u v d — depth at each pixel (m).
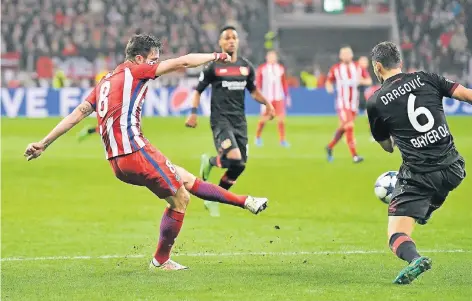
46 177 41.84
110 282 18.83
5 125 69.69
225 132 29.66
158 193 19.75
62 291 17.81
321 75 92.12
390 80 18.41
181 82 85.75
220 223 29.34
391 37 104.56
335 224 29.23
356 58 106.75
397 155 52.47
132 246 25.09
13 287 18.36
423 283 18.31
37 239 26.53
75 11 98.38
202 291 17.52
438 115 18.05
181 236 26.48
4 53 93.50
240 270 20.33
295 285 18.14
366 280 18.77
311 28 105.19
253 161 48.84
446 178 17.98
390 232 17.97
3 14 96.06
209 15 101.69
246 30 102.50
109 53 96.62
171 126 70.25
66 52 95.25
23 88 78.69
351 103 48.34
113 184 39.81
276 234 26.95
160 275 19.70
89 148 55.47
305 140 62.12
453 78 100.75
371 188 38.72
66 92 79.25
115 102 19.23
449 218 30.52
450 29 103.50
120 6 99.75
